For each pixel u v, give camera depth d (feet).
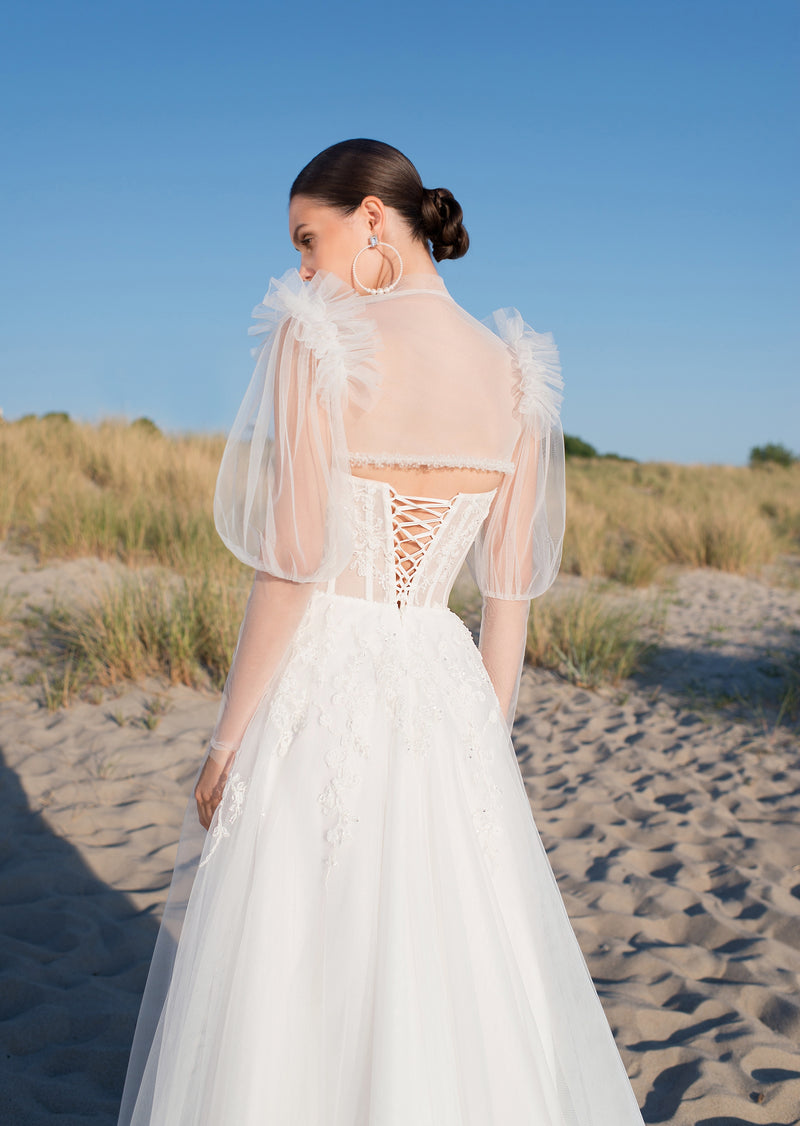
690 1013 8.80
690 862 12.12
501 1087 4.47
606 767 15.70
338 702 4.74
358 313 4.81
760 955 9.82
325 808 4.58
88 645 18.21
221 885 4.61
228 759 4.97
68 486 29.86
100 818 12.26
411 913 4.47
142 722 15.85
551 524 5.96
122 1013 8.32
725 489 60.08
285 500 4.57
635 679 21.34
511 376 5.59
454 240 5.39
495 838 5.04
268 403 4.74
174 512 28.25
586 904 10.92
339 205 5.21
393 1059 4.16
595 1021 5.25
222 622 19.47
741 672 22.15
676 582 33.88
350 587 5.02
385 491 4.85
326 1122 4.25
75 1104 7.22
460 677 5.16
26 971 8.93
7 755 14.02
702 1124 7.30
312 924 4.49
